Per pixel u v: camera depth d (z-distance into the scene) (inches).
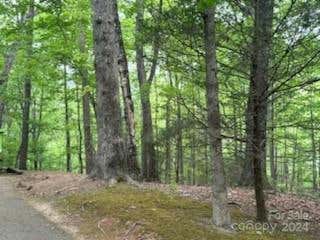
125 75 660.1
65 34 810.8
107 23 552.7
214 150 381.7
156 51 406.0
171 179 1066.7
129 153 649.0
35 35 1044.5
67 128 1248.2
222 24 372.8
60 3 736.3
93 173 560.7
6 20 951.0
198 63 400.2
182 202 465.1
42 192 596.1
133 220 394.6
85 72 798.5
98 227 403.2
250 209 467.2
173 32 375.2
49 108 1467.8
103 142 549.3
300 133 1041.5
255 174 405.1
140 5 522.0
